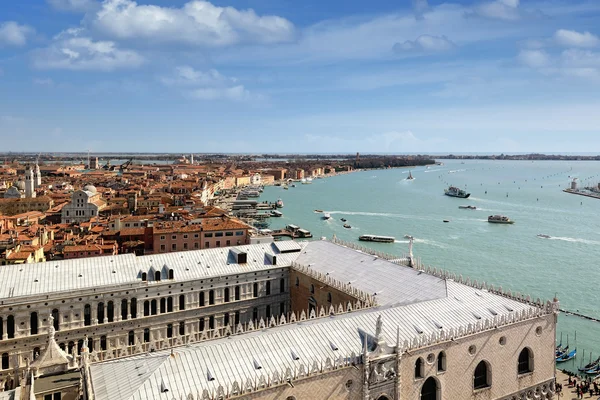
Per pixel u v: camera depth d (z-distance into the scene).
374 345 58.53
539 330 72.62
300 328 59.69
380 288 81.69
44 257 150.50
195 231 168.62
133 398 46.53
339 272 91.31
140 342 84.19
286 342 57.19
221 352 53.75
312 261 99.19
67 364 62.41
